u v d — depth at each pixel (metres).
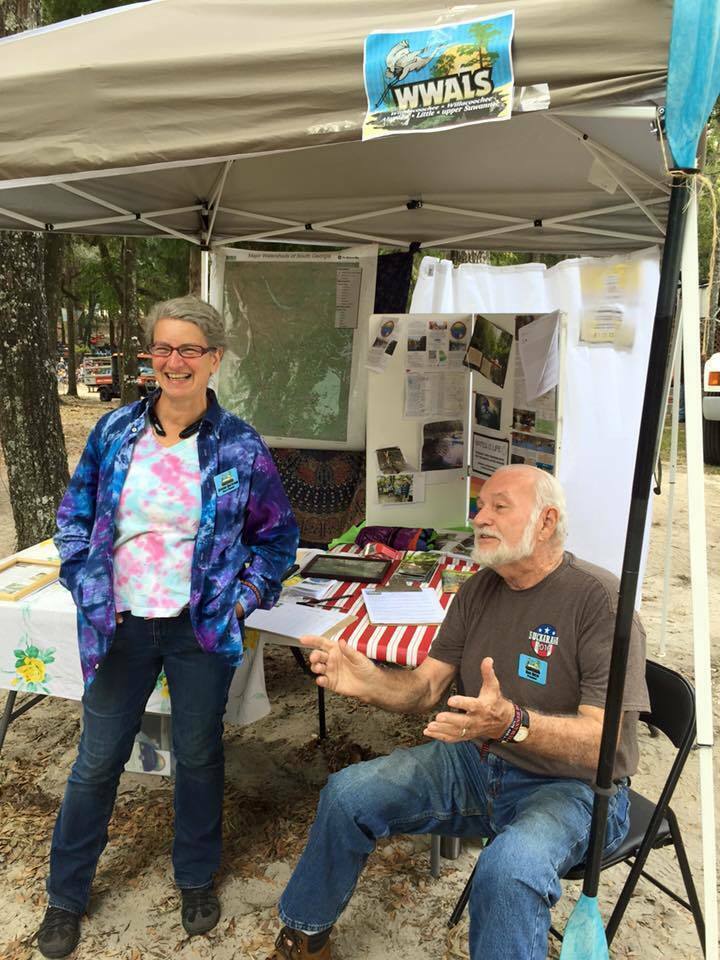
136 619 2.03
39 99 1.73
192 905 2.28
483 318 3.21
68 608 2.39
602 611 1.82
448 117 1.49
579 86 1.41
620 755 1.77
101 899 2.39
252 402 4.52
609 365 4.19
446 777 2.00
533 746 1.68
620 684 1.54
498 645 1.95
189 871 2.28
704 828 1.64
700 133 1.39
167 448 2.04
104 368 19.94
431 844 2.51
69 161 1.73
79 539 2.07
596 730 1.71
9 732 3.36
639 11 1.37
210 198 3.99
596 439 4.29
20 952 2.19
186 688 2.10
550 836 1.68
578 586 1.86
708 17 1.31
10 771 3.06
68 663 2.42
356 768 1.97
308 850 1.92
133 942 2.23
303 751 3.30
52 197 3.53
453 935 2.28
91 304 26.19
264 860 2.58
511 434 3.12
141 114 1.68
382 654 2.17
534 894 1.59
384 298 4.41
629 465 4.27
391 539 3.26
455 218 4.05
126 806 2.86
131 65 1.67
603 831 1.60
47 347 5.29
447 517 3.50
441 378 3.37
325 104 1.57
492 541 1.87
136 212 3.90
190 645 2.06
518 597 1.95
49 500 5.35
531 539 1.85
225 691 2.15
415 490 3.44
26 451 5.25
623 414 4.22
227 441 2.06
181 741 2.17
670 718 1.97
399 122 1.53
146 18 1.71
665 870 2.62
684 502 8.26
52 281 12.18
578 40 1.40
